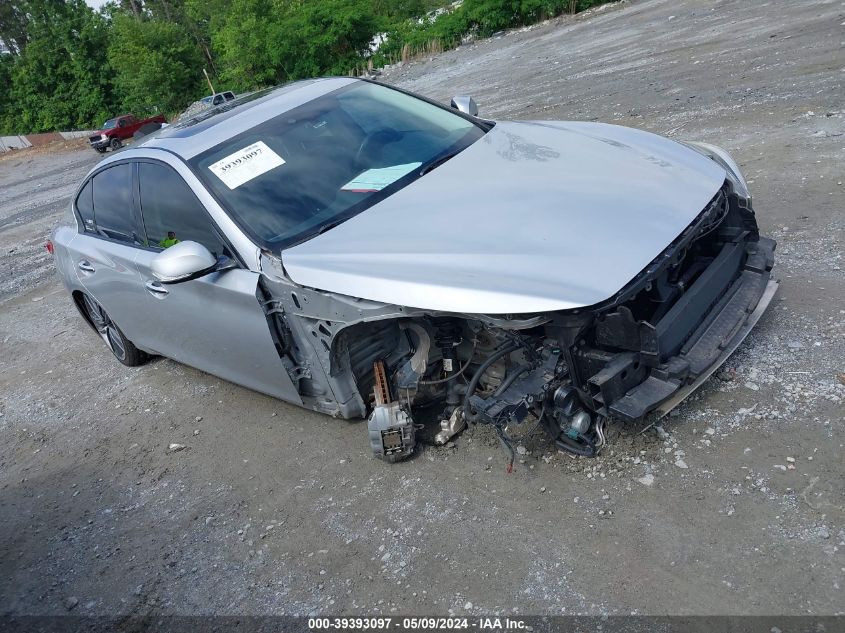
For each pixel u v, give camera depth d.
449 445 3.40
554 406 2.88
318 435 3.89
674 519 2.62
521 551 2.69
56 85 51.88
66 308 7.86
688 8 17.20
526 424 3.30
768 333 3.54
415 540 2.92
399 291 2.81
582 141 3.79
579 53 15.98
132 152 4.40
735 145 6.51
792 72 8.45
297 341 3.44
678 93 9.08
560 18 25.75
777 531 2.46
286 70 35.53
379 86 4.57
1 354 6.94
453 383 3.35
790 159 5.80
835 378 3.09
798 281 3.96
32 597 3.31
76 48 50.22
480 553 2.74
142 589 3.15
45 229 13.66
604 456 2.98
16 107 54.22
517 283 2.62
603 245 2.75
